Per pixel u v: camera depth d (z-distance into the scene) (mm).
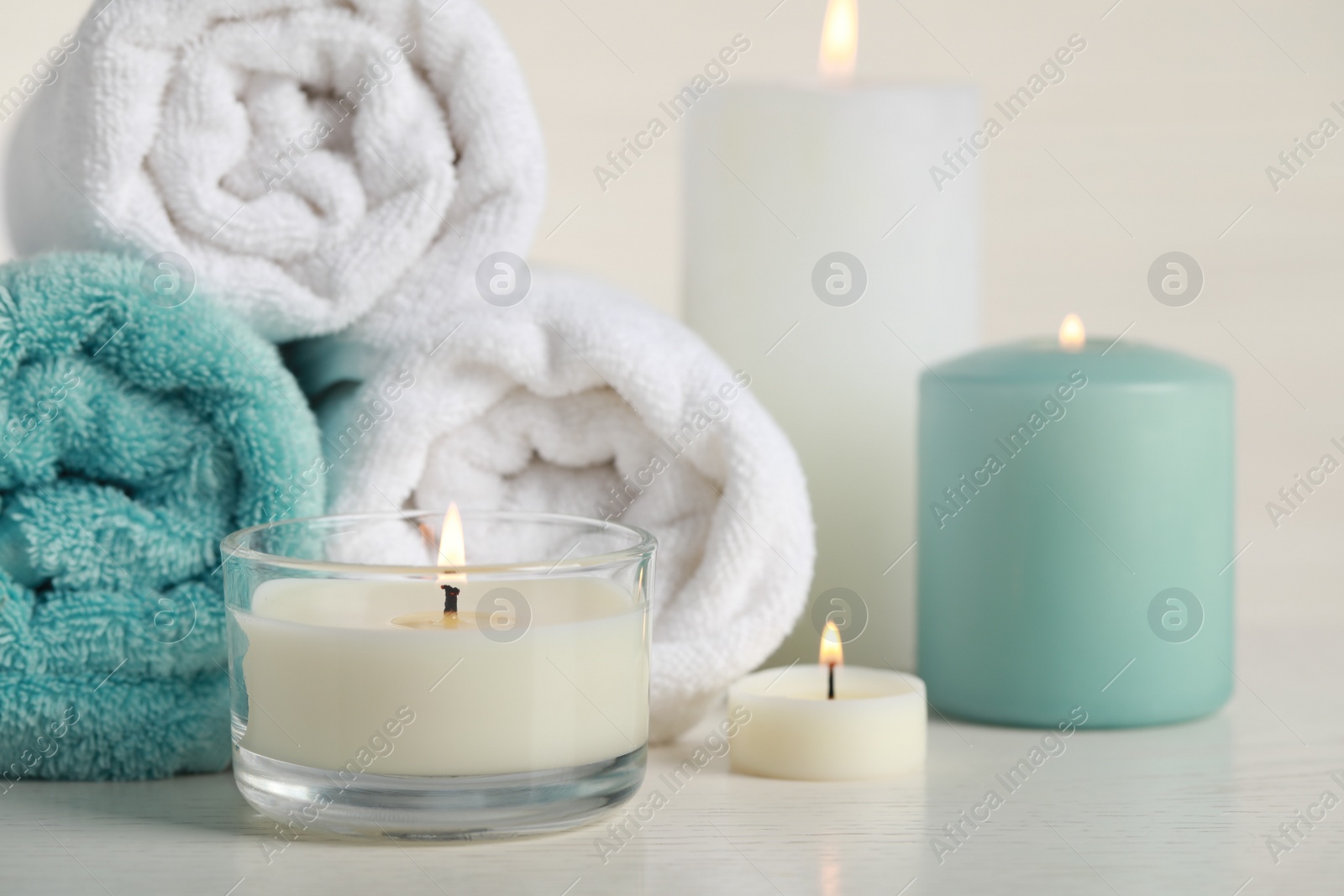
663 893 628
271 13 805
